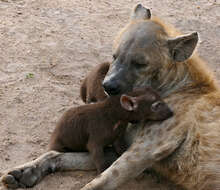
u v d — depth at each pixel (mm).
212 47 11742
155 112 6848
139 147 6793
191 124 6777
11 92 9203
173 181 7086
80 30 12047
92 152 7070
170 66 7137
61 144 7434
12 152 7664
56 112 8766
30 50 10859
